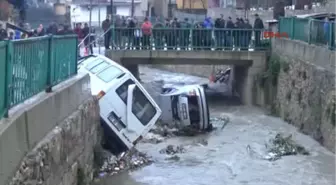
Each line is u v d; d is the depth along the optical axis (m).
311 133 18.44
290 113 21.12
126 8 58.91
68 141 10.02
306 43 20.17
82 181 11.19
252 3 43.62
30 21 32.88
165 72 38.28
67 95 10.53
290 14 34.00
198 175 14.64
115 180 13.78
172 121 20.23
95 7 55.19
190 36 25.39
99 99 14.90
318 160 15.86
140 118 15.46
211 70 34.47
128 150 15.51
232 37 25.47
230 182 14.08
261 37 25.59
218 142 18.44
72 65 12.23
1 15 24.11
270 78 23.89
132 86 15.29
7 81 7.24
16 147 7.07
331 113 16.50
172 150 17.11
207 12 51.16
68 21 36.66
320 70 17.94
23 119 7.50
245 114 23.62
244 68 26.45
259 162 15.91
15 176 6.84
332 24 17.64
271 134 19.38
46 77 9.63
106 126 15.01
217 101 27.23
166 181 14.02
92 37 27.17
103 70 15.71
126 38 25.25
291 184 13.87
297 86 20.38
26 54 8.39
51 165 8.63
